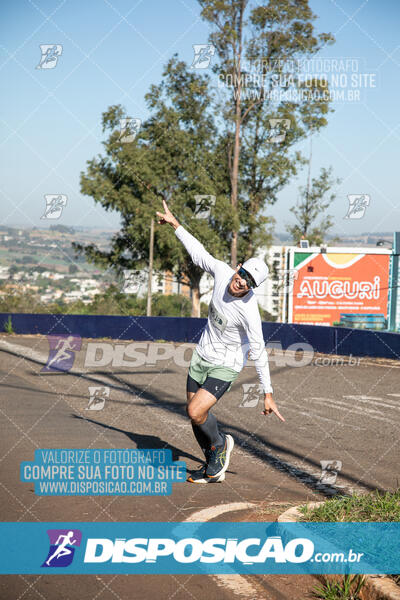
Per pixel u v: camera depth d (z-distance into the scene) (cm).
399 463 537
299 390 998
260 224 3291
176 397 903
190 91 3228
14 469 497
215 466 466
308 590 302
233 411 804
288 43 2823
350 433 664
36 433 633
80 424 688
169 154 3331
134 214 3475
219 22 2825
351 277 2178
